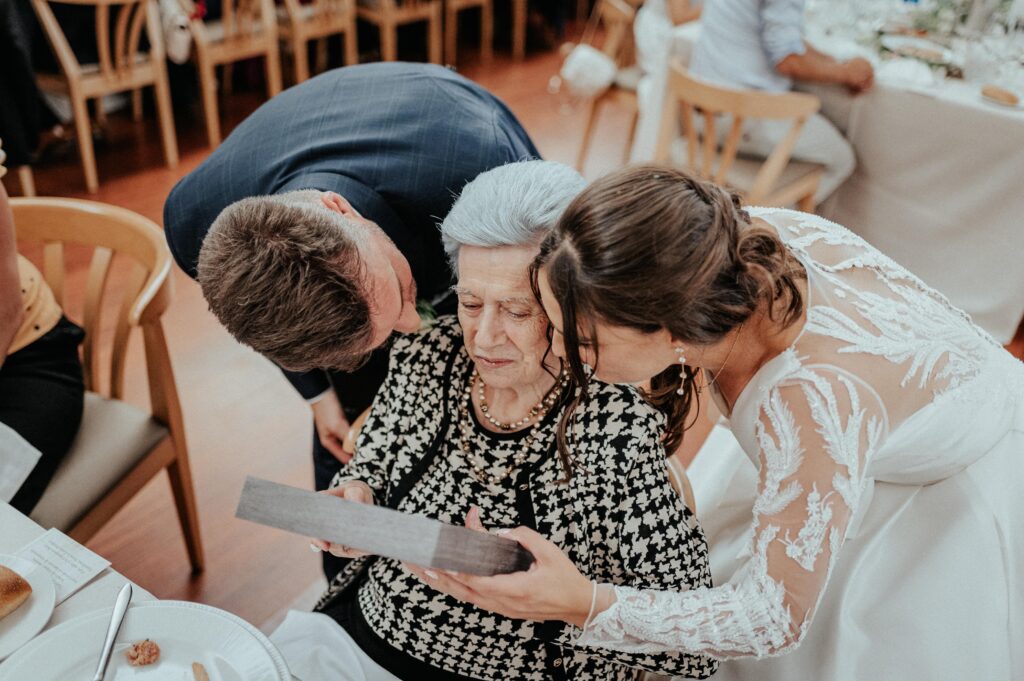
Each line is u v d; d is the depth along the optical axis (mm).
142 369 2822
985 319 2908
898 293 1151
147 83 3846
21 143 3412
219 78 4941
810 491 980
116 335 1783
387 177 1396
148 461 1782
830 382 996
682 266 857
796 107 2658
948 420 1213
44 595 1059
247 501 837
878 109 2887
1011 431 1352
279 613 2055
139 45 3896
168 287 1654
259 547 2223
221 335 3010
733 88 2865
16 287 1501
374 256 1106
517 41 5680
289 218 1043
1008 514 1304
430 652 1243
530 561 1030
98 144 4242
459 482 1213
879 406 1036
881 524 1362
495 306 1066
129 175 3994
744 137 3043
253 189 1471
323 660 1280
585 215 870
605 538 1147
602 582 1166
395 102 1500
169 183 3951
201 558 2113
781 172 2992
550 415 1167
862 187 3094
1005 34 2865
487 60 5672
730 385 1108
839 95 2959
